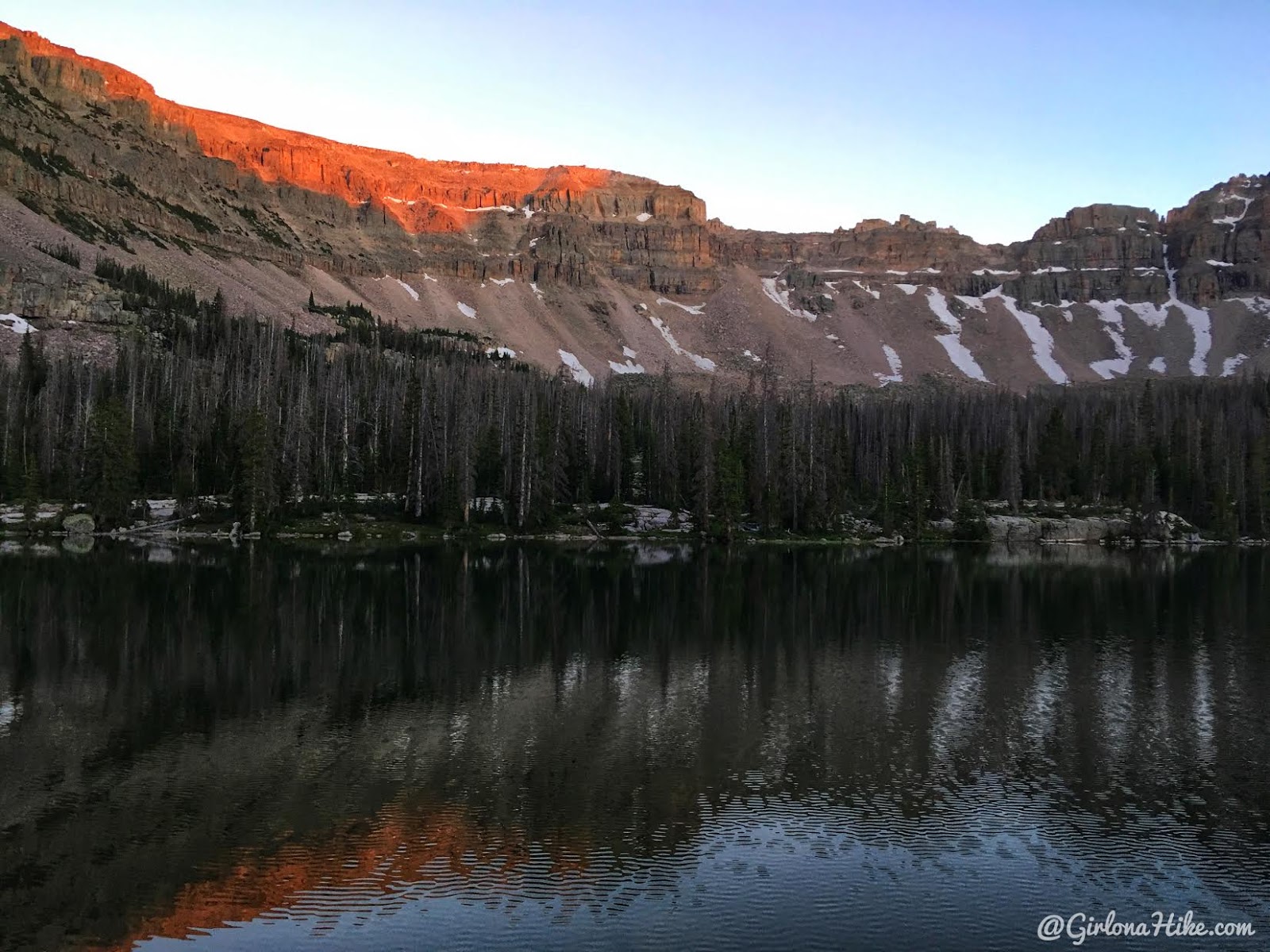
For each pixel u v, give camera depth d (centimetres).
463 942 2088
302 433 11538
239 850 2517
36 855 2475
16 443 12344
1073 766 3281
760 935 2130
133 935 2103
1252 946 2139
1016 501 14450
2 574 7406
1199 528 14675
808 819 2778
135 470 11144
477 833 2645
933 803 2920
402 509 12100
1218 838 2694
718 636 5550
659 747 3416
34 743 3378
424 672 4531
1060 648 5319
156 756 3250
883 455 15138
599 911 2228
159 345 17900
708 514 11906
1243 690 4366
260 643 5106
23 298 17525
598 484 13962
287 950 2056
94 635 5212
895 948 2092
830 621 6112
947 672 4681
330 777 3055
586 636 5484
